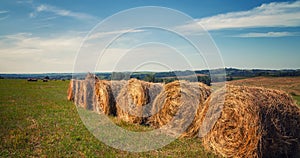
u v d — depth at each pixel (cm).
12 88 1838
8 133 624
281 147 463
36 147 532
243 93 489
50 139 577
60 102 1126
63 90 1741
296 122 468
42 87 1973
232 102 490
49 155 489
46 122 730
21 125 698
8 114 841
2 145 543
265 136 448
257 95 481
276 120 454
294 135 466
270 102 465
